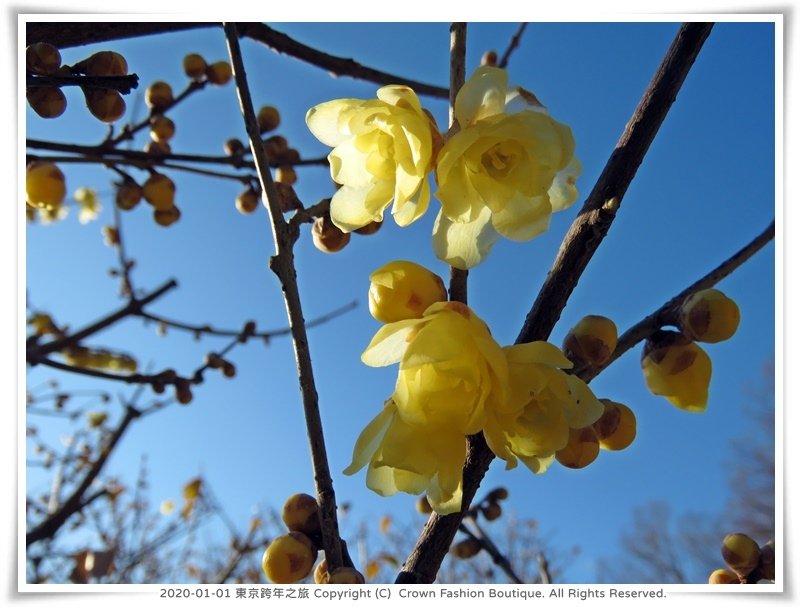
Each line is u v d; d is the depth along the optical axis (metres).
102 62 0.16
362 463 0.10
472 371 0.10
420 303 0.11
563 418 0.10
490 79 0.11
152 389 0.26
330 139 0.12
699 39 0.12
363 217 0.11
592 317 0.12
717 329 0.13
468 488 0.11
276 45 0.22
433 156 0.11
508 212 0.11
